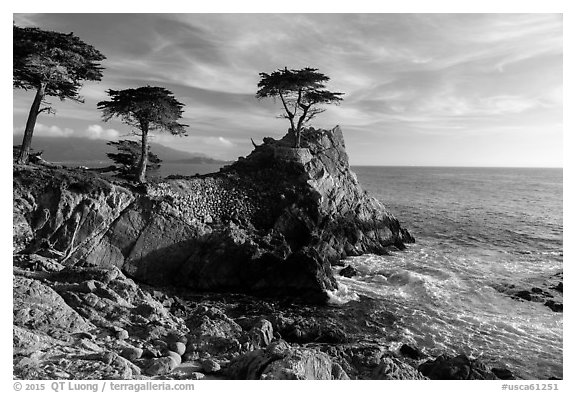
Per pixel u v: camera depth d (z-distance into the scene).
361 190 43.66
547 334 21.44
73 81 31.78
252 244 29.89
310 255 28.14
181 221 30.22
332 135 45.34
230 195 36.88
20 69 28.88
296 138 42.50
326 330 20.56
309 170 39.59
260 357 11.84
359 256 37.31
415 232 49.19
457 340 20.91
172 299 25.72
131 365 11.91
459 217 60.38
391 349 19.69
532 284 29.41
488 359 19.00
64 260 26.14
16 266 22.16
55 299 15.12
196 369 12.61
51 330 13.62
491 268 33.50
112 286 19.23
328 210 38.53
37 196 26.39
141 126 35.44
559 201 80.19
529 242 43.88
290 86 41.56
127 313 16.69
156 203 29.86
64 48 28.86
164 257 29.45
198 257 29.59
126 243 28.70
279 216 36.31
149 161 40.44
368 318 23.69
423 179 159.88
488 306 25.38
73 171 30.20
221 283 29.02
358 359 16.84
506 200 82.25
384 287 29.08
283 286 27.78
